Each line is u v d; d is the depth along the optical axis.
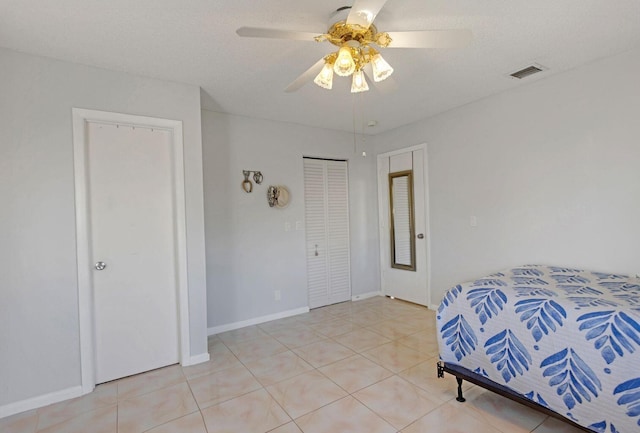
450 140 3.61
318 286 4.24
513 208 3.06
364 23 1.51
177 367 2.66
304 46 2.16
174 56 2.25
